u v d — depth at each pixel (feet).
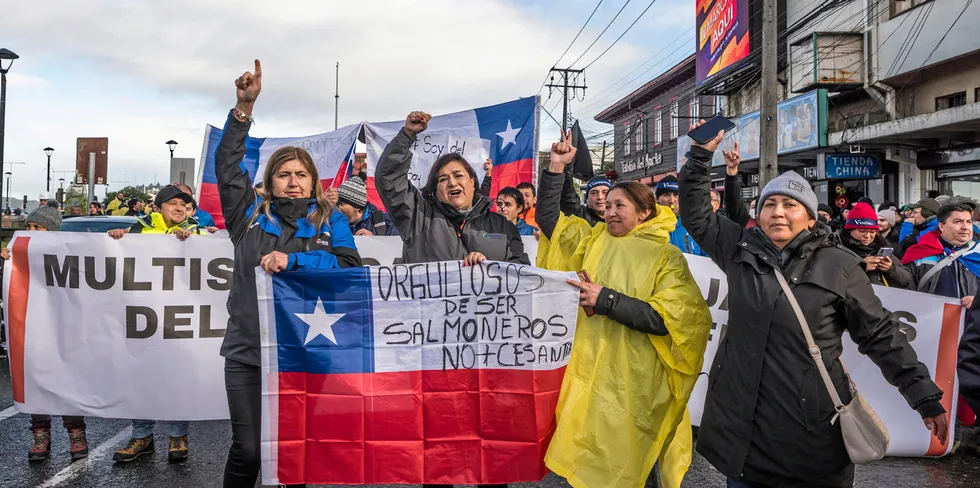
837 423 9.05
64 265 16.20
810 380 9.04
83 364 16.06
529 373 11.03
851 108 61.82
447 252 12.19
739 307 9.62
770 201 9.70
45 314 16.14
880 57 55.98
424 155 24.94
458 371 11.13
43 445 15.99
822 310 9.12
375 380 11.05
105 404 15.98
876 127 52.75
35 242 16.17
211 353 16.42
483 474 11.00
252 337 11.13
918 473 15.72
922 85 54.03
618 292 10.60
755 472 9.36
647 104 117.19
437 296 11.19
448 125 24.97
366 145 26.48
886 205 31.27
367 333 11.10
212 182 25.30
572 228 13.30
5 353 27.14
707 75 81.76
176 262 16.44
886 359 9.11
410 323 11.16
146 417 15.97
